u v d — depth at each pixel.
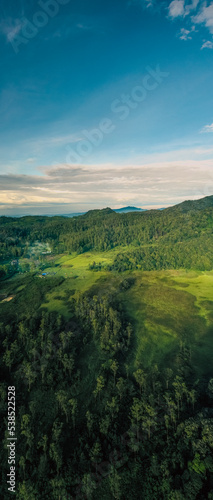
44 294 140.12
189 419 53.31
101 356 80.12
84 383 70.19
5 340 85.31
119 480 46.56
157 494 43.78
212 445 45.78
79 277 175.50
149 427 54.28
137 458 50.28
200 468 43.56
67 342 83.06
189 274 175.75
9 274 187.75
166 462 47.12
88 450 52.44
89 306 110.19
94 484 46.41
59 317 102.75
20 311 117.94
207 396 61.88
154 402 60.34
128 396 64.62
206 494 40.97
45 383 70.06
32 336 87.88
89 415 57.56
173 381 68.44
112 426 56.78
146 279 168.75
